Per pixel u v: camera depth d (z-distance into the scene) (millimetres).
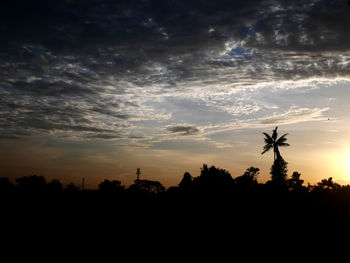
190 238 21672
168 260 15969
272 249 18406
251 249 18344
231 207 34250
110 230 24969
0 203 39094
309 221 27625
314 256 16875
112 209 39406
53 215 33188
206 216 31328
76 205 42094
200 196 38594
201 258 16422
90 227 26281
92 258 16250
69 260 15820
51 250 17891
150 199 48844
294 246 19078
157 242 20406
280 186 41375
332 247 18891
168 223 28594
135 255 17000
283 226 25500
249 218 29156
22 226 25688
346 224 26688
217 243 20031
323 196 38531
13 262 15289
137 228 25906
